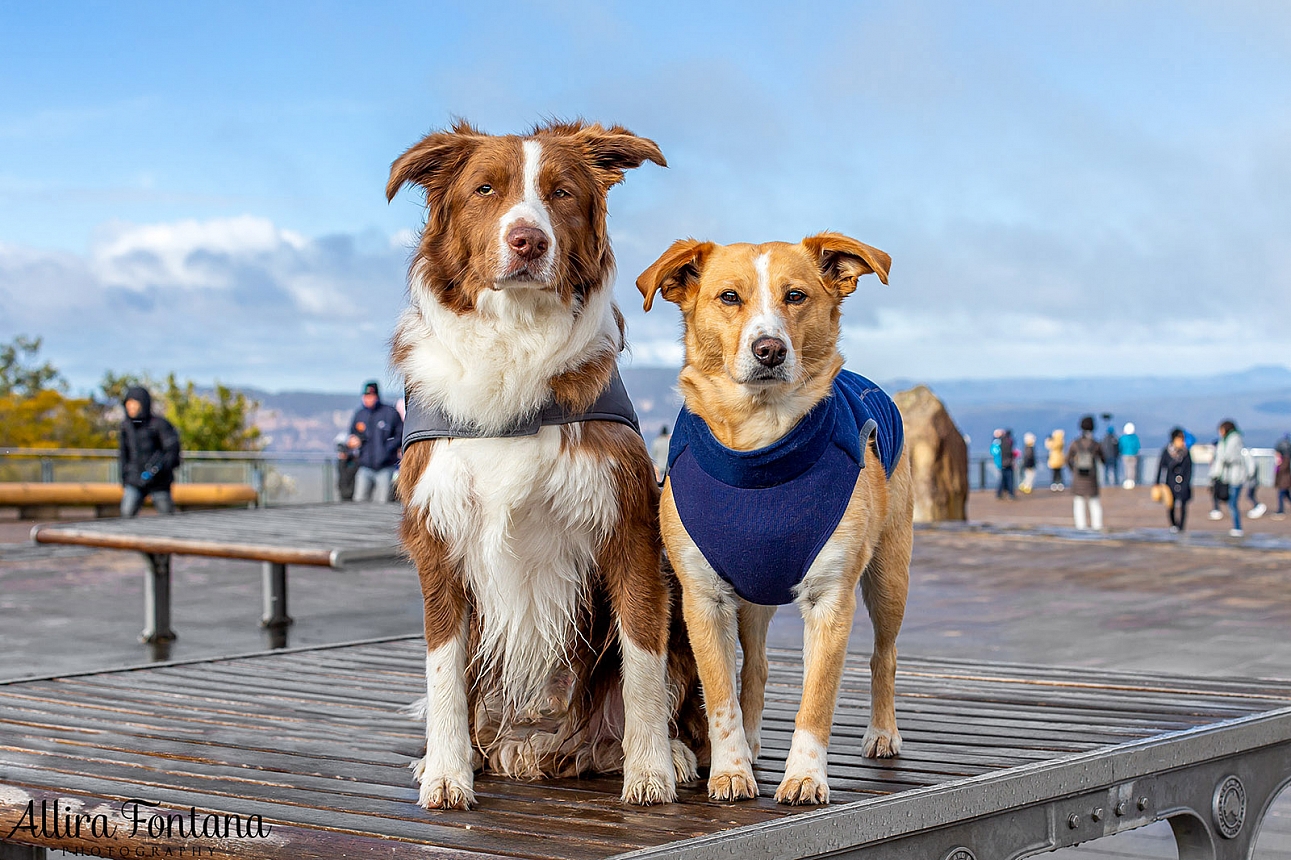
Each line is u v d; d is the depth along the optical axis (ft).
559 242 11.48
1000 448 101.76
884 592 13.08
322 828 10.57
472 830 10.52
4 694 17.39
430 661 11.98
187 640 30.81
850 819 10.47
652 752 11.73
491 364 11.53
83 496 68.03
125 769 12.84
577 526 11.89
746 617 12.96
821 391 11.60
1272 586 40.37
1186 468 61.36
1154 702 16.22
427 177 12.19
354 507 40.75
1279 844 16.34
